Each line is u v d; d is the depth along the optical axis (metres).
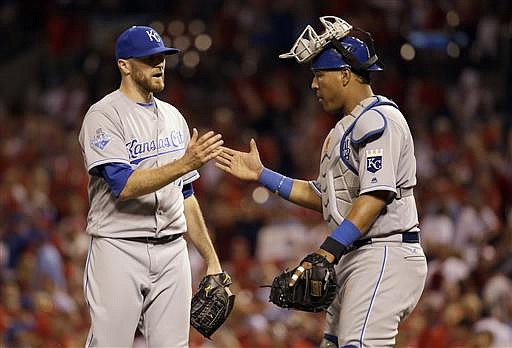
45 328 38.19
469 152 52.91
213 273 21.75
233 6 73.75
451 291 39.19
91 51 76.75
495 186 49.19
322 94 20.91
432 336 37.09
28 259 43.06
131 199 20.00
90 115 20.08
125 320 20.05
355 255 20.36
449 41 63.78
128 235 20.06
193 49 71.56
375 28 64.88
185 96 69.19
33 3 83.50
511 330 36.16
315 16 71.25
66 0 80.19
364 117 20.11
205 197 54.53
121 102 20.17
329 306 20.59
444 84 64.38
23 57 81.44
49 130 66.62
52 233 48.72
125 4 81.25
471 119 62.53
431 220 47.25
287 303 19.83
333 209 20.64
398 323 20.30
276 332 38.25
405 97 63.62
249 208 51.97
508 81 62.94
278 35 71.94
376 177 19.72
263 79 69.88
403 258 20.20
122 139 19.94
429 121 62.22
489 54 64.12
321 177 21.33
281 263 47.09
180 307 20.56
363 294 20.11
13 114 73.31
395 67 64.25
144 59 20.08
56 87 75.25
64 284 44.38
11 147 64.94
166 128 20.59
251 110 67.62
